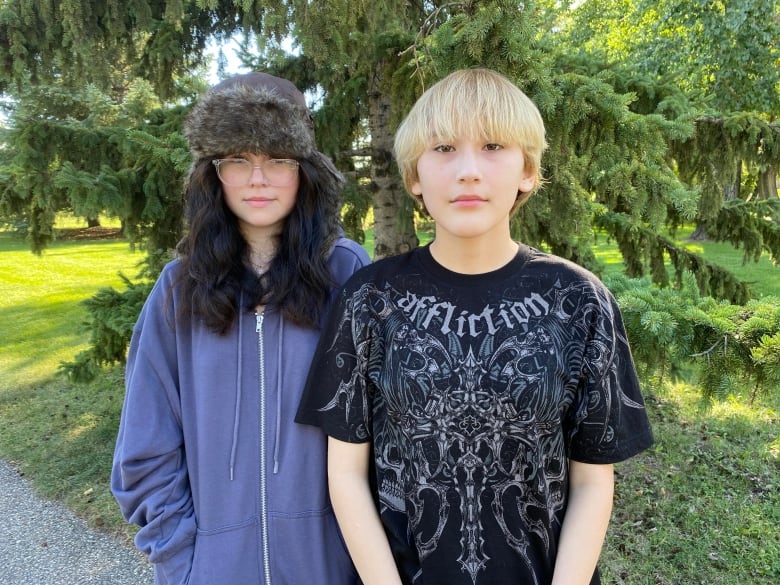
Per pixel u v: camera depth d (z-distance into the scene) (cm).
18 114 292
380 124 321
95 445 392
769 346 137
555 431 99
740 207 319
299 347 116
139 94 407
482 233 97
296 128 112
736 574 255
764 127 274
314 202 119
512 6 149
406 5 297
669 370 196
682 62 679
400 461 103
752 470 342
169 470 116
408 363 98
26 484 345
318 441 115
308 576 116
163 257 305
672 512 301
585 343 99
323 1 209
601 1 991
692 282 180
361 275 108
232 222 117
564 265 104
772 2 586
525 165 104
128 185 274
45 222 283
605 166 195
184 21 346
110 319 290
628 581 251
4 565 271
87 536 291
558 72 237
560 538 101
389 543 105
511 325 98
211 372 114
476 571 98
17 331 721
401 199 313
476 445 97
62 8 308
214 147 108
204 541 113
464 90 95
